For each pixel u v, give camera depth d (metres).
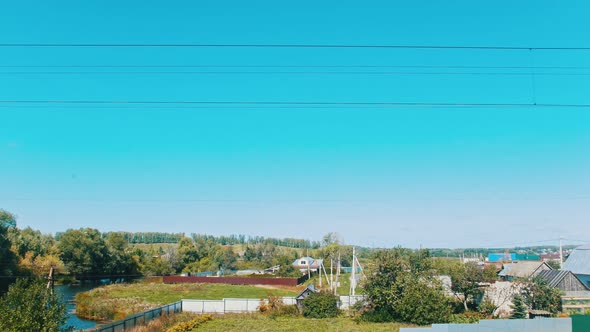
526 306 45.56
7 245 76.31
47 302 27.59
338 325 45.31
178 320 46.06
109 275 112.31
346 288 93.94
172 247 149.50
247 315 53.53
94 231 110.44
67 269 101.88
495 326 33.19
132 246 130.88
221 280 98.06
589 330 33.97
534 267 73.19
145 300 68.00
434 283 47.72
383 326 44.22
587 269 72.88
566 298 50.53
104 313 56.34
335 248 133.00
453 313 48.97
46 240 113.12
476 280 50.31
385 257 49.19
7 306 26.23
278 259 156.38
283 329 43.16
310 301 52.81
